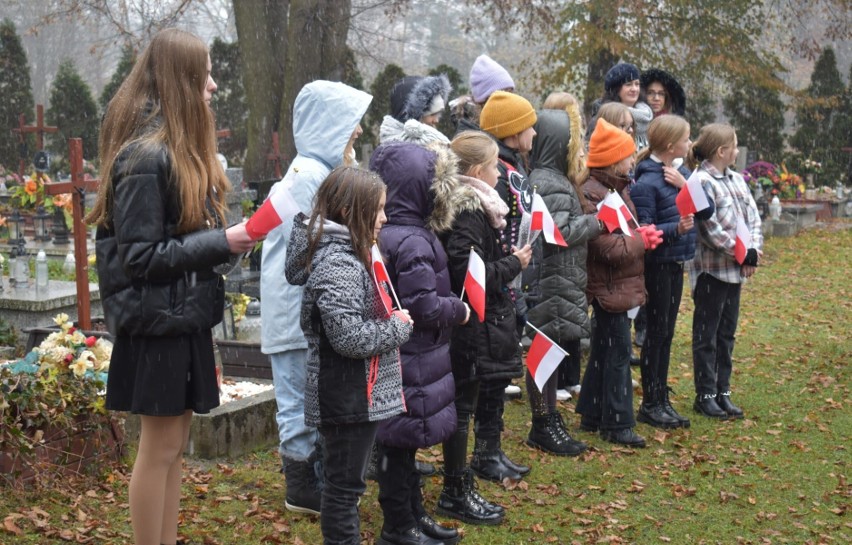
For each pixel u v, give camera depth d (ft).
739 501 15.94
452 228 14.08
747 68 67.62
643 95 25.38
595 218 17.54
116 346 10.66
